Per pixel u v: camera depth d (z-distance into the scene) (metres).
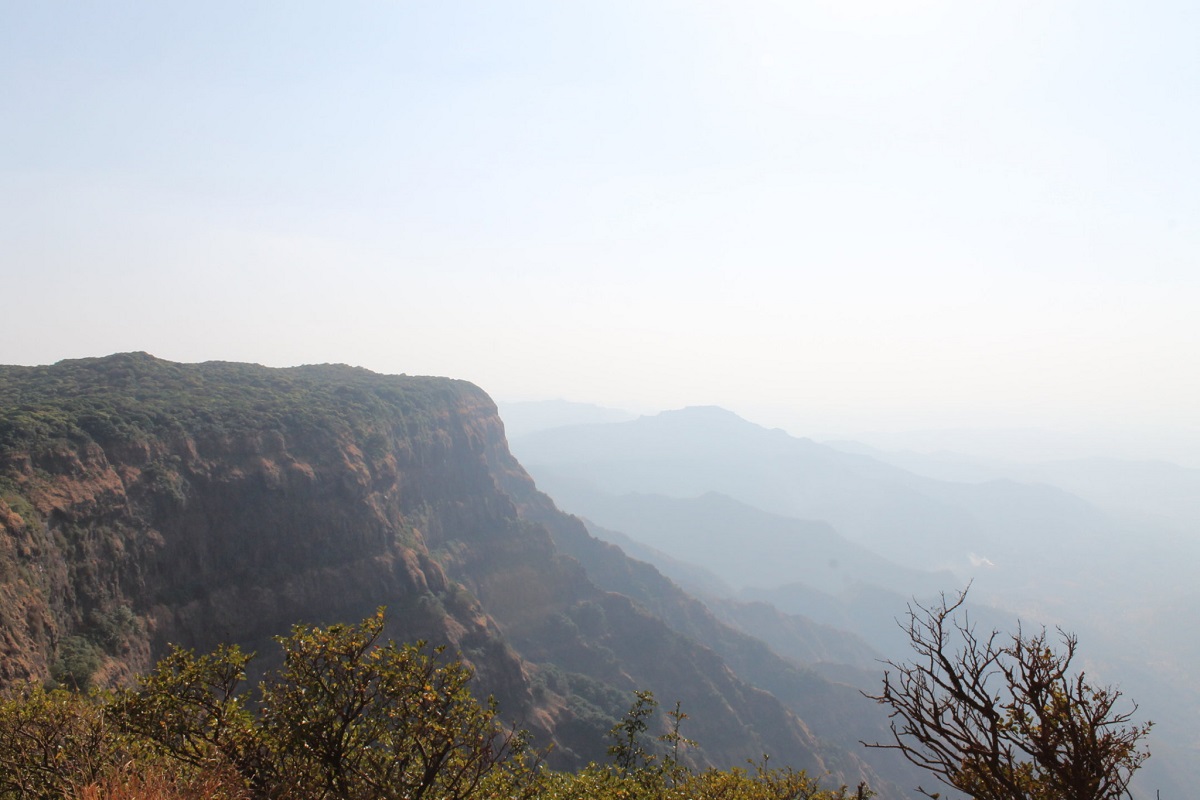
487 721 12.91
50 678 40.75
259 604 60.56
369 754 13.05
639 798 19.09
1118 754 8.09
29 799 12.12
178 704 12.65
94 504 49.97
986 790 8.43
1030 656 8.65
